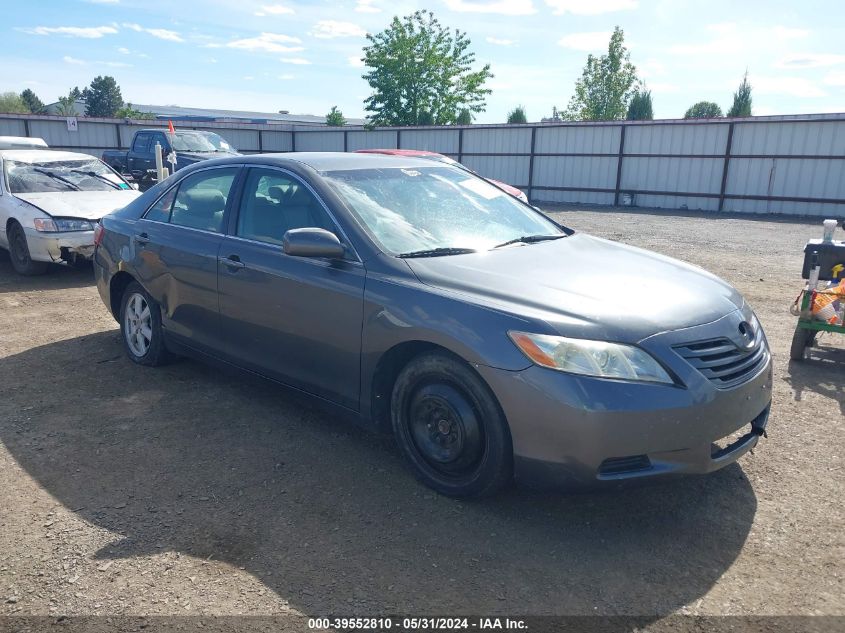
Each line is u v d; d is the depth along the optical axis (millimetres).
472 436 3141
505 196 4652
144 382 4910
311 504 3293
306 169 4051
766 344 3537
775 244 13094
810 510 3252
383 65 36156
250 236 4191
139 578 2725
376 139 30656
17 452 3814
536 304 3070
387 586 2689
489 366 2975
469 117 37594
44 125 26531
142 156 17672
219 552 2900
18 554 2875
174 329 4797
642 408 2809
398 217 3863
